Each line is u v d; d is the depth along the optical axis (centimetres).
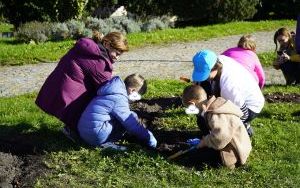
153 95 941
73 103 668
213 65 640
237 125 604
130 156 629
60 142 686
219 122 594
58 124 755
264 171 601
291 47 1036
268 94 957
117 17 2139
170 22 2197
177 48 1619
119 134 668
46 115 801
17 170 611
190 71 1294
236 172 602
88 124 644
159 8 2384
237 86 652
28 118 784
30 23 1998
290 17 2464
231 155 605
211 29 1944
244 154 605
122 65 1363
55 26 1909
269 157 647
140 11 2422
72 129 679
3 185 571
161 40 1736
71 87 666
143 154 633
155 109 853
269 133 721
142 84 668
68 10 2258
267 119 788
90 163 621
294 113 823
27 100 941
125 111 647
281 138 709
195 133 732
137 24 1997
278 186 573
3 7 2459
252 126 751
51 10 2281
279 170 609
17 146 682
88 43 667
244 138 607
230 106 607
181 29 1962
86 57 666
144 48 1623
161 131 740
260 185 576
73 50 679
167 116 808
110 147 651
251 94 664
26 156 648
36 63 1421
